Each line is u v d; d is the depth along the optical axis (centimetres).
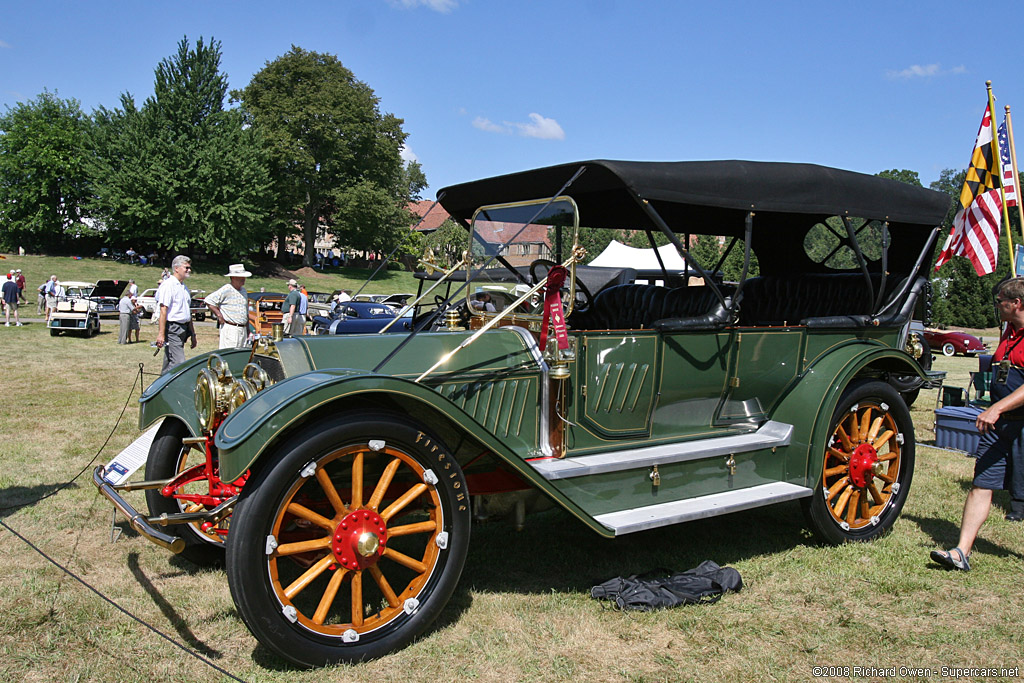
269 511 233
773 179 362
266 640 235
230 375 293
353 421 247
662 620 294
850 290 462
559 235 355
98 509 420
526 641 274
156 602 303
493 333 331
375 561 258
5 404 750
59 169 4594
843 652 273
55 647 261
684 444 358
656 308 478
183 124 4153
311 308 1988
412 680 244
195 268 4331
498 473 312
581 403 329
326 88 4675
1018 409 335
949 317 2823
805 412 376
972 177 562
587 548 380
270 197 4456
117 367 1064
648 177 324
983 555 376
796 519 436
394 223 4981
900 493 415
